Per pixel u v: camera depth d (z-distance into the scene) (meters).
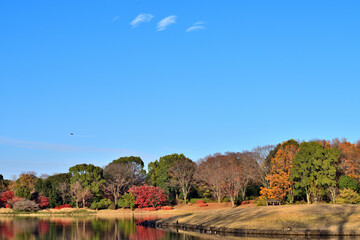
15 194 119.06
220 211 68.81
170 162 122.19
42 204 119.06
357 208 54.81
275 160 92.31
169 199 120.25
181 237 49.91
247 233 49.25
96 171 125.69
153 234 54.66
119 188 124.94
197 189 120.38
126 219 85.25
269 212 56.91
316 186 82.25
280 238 45.22
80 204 124.50
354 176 82.31
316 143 84.12
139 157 144.25
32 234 56.62
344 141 99.75
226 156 118.69
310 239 43.34
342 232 43.97
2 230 62.41
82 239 50.50
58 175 126.81
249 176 103.19
